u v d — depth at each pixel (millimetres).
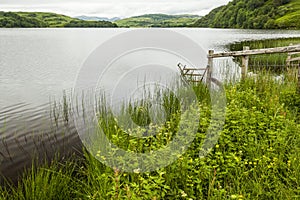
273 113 5777
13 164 5227
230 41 39531
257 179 3719
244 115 5258
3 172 4953
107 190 3553
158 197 3221
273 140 4598
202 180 3727
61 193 3713
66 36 58656
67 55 26734
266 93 7191
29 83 13695
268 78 8305
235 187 3625
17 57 25391
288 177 3746
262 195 3434
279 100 6922
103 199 3375
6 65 20500
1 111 8914
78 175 4434
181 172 3809
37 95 11148
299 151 4227
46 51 30625
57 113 8016
